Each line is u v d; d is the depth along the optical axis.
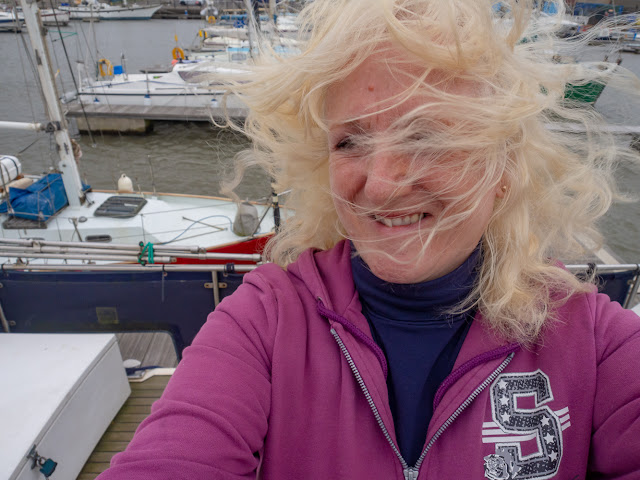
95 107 12.91
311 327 0.77
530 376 0.74
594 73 0.84
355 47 0.59
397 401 0.75
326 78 0.62
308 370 0.75
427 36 0.57
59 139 5.40
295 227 1.09
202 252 2.30
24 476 1.61
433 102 0.58
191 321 2.51
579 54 0.85
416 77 0.58
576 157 0.89
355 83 0.61
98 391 2.12
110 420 2.24
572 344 0.74
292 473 0.72
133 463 0.59
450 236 0.65
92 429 2.07
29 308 2.52
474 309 0.79
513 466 0.69
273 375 0.72
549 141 0.85
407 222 0.65
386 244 0.65
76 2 8.85
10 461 1.57
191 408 0.63
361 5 0.59
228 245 5.11
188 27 20.72
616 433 0.68
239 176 1.15
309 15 0.75
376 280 0.76
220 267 2.34
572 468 0.72
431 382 0.75
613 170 0.96
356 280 0.80
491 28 0.59
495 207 0.78
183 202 6.06
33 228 5.09
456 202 0.62
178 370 0.71
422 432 0.74
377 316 0.77
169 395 0.67
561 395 0.72
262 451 0.71
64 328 2.55
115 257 2.22
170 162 12.05
